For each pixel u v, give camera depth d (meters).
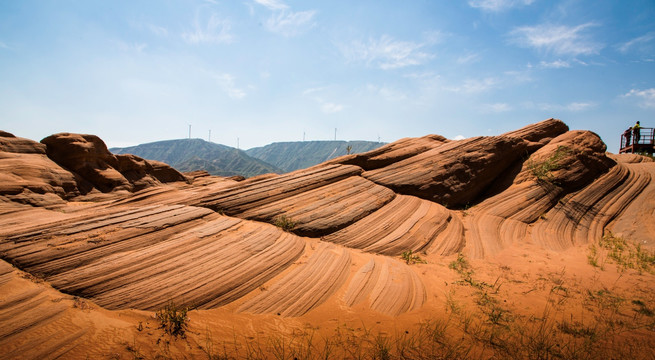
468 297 5.75
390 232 8.88
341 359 3.79
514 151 14.30
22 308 4.18
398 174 12.71
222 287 5.24
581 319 4.94
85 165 18.05
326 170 11.97
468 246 8.98
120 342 3.84
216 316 4.63
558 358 3.90
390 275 6.32
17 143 15.63
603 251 8.81
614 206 11.88
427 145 14.85
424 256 8.02
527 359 3.88
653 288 6.20
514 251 8.77
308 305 5.14
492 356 3.94
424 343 4.20
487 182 13.65
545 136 16.03
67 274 5.06
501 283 6.45
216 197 9.39
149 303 4.70
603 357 3.94
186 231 7.00
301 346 4.05
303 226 8.57
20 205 10.77
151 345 3.84
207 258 6.01
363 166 13.59
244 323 4.52
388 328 4.59
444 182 12.54
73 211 9.75
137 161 23.02
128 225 6.73
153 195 10.78
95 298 4.68
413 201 11.18
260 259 6.25
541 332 4.53
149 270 5.41
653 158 17.50
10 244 5.63
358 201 10.30
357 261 7.03
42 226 6.43
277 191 10.09
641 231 9.82
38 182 12.84
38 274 5.00
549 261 7.96
